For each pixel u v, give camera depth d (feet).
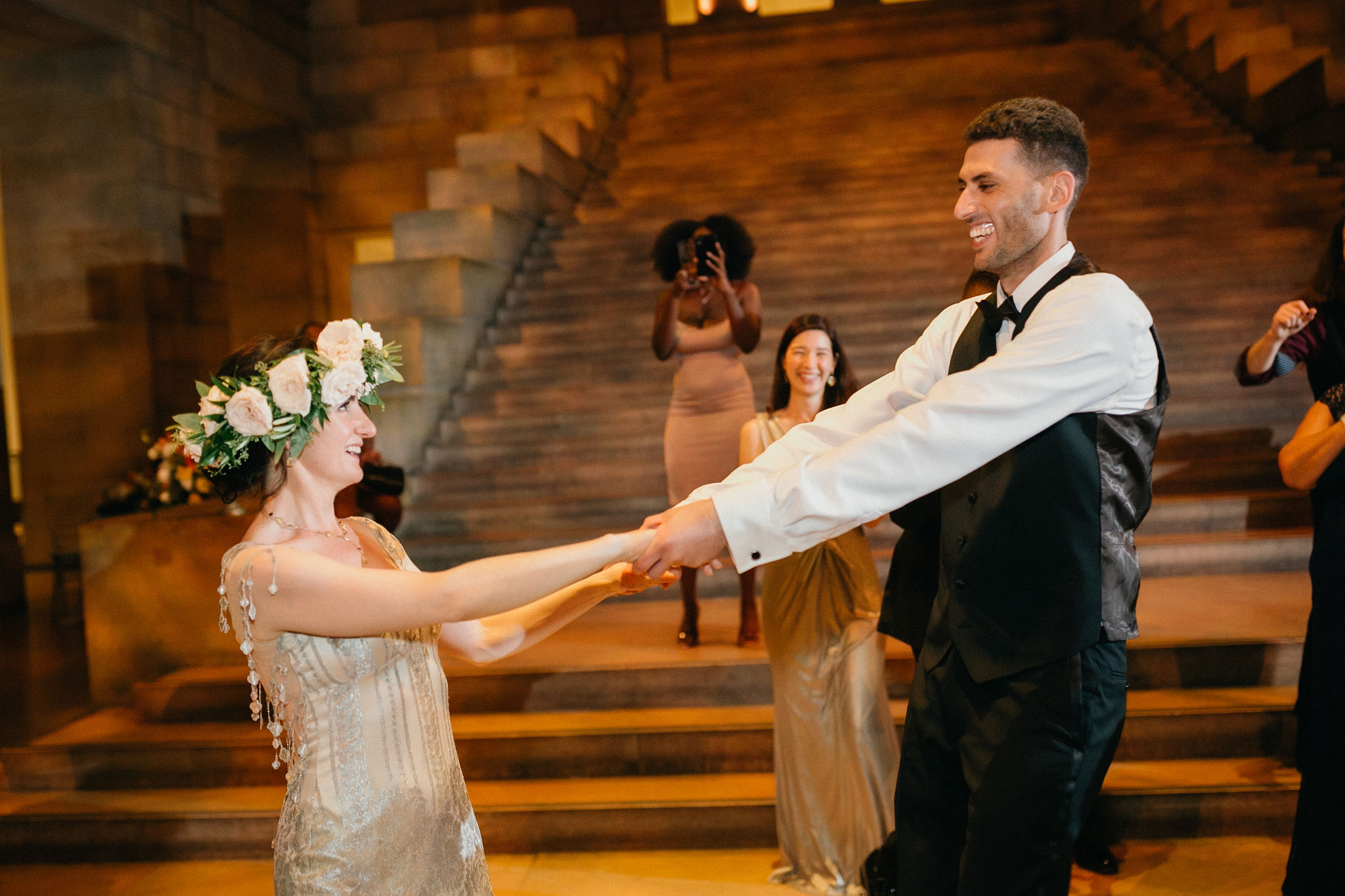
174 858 11.15
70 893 10.43
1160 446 17.44
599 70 35.70
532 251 27.02
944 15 39.52
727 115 34.86
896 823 5.82
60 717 14.43
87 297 28.48
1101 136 29.68
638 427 20.45
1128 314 5.06
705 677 12.03
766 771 11.21
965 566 5.29
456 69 39.24
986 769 5.15
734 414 13.62
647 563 5.27
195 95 31.35
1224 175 25.68
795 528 5.16
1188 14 32.09
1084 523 5.07
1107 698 5.10
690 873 9.84
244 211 39.22
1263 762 10.47
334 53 39.73
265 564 5.04
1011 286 5.52
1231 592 13.70
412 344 20.20
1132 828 9.89
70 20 25.89
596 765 11.37
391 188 39.63
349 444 5.55
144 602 14.44
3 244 28.73
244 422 5.17
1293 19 31.45
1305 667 8.55
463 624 6.13
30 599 26.84
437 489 19.34
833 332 10.30
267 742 11.93
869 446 5.09
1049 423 4.99
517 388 22.15
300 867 5.07
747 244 14.03
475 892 5.58
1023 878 5.04
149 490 16.30
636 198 30.09
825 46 39.81
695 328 13.79
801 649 9.16
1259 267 21.86
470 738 11.42
